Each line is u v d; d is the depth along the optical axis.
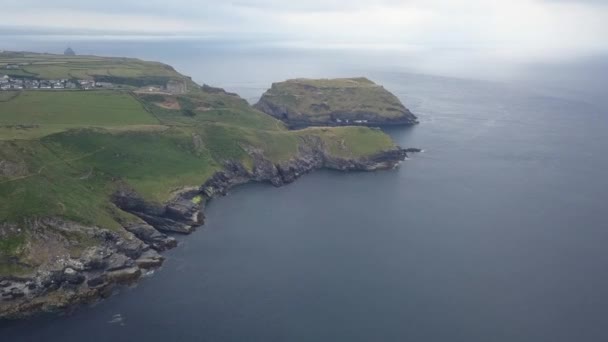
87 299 114.31
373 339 99.19
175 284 120.44
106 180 155.88
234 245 141.75
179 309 109.62
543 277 123.12
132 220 141.62
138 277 123.31
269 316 106.81
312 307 110.19
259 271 126.44
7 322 105.19
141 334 100.88
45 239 120.56
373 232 151.00
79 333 101.19
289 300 113.00
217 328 102.75
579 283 120.38
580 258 133.25
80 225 126.00
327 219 161.62
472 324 104.00
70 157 158.25
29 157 143.88
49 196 130.75
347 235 148.75
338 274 124.88
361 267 128.50
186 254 136.25
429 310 109.06
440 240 145.00
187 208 159.00
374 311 108.62
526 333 101.31
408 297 114.25
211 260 132.62
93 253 122.06
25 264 114.94
